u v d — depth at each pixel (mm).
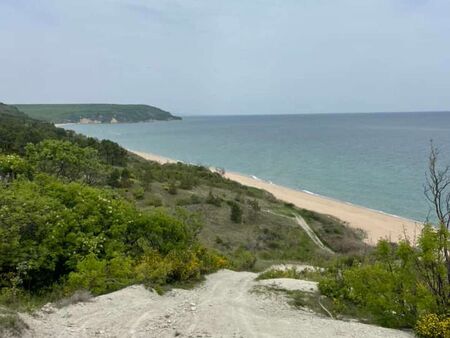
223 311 9508
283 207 43719
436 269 9812
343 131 163000
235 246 27859
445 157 73625
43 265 12781
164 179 49719
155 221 16047
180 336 7867
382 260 11852
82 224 14570
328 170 71062
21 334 6996
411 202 46438
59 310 9062
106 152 57469
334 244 32438
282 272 16469
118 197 18609
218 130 191625
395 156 83438
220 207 38500
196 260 15312
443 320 8773
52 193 15789
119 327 8234
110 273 12289
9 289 10711
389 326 9781
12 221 12984
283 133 162250
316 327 8875
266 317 9656
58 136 61125
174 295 11438
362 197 50156
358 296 11023
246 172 71938
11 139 46875
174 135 161250
